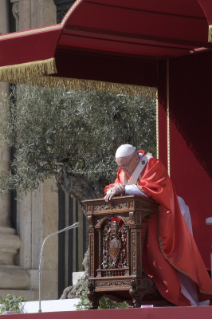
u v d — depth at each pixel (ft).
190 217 93.25
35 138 151.94
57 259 195.31
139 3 87.71
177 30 96.27
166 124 107.04
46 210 194.80
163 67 107.86
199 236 101.45
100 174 150.41
